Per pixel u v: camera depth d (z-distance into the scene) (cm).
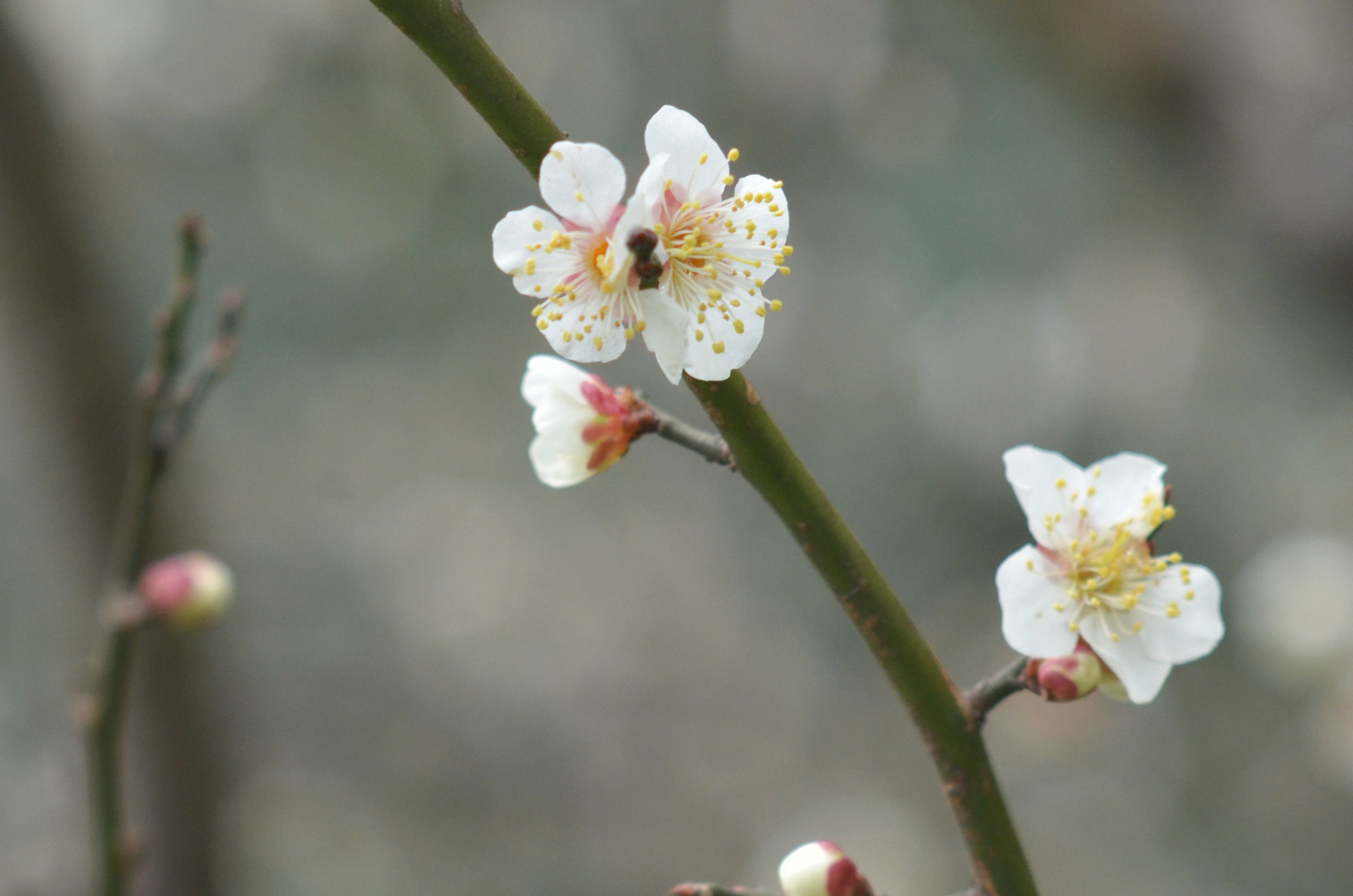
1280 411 146
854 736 138
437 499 149
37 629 113
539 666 139
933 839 128
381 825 122
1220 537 142
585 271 56
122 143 146
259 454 144
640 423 57
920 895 123
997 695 57
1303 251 88
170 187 149
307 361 152
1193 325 149
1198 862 121
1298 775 122
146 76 149
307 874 114
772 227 57
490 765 130
